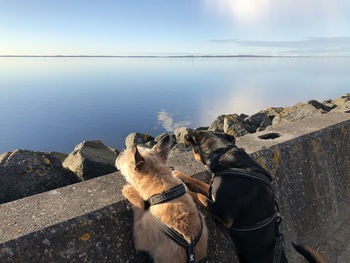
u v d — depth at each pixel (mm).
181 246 1796
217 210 2174
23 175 3025
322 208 3930
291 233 3455
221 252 2783
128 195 2061
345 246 3768
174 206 1888
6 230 1642
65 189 2225
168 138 2318
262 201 2154
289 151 3508
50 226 1690
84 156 4555
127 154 2211
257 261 2199
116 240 1973
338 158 4312
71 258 1763
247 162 2285
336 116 4871
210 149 2439
